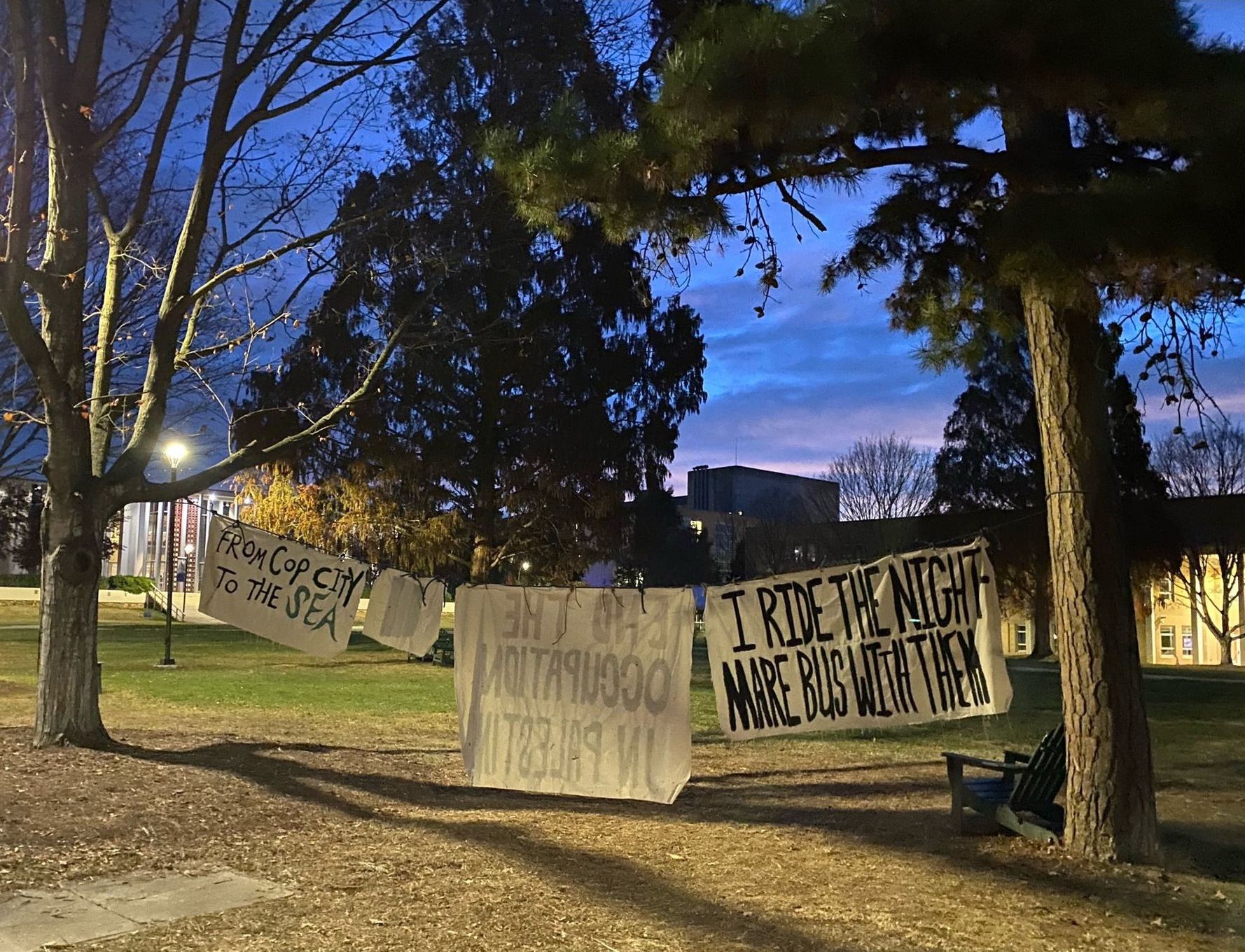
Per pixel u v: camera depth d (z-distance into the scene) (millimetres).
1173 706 19125
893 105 6516
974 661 6652
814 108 5773
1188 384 7137
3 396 16656
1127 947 4984
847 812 8312
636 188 6590
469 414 27094
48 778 8414
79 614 10078
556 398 27031
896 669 6734
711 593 7055
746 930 5188
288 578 8398
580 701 7508
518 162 6820
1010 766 7066
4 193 11844
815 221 7488
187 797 8047
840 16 5703
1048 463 6781
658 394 29234
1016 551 39375
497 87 13523
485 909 5477
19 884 5828
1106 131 7438
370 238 13883
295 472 27656
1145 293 6578
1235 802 9062
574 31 12758
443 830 7305
